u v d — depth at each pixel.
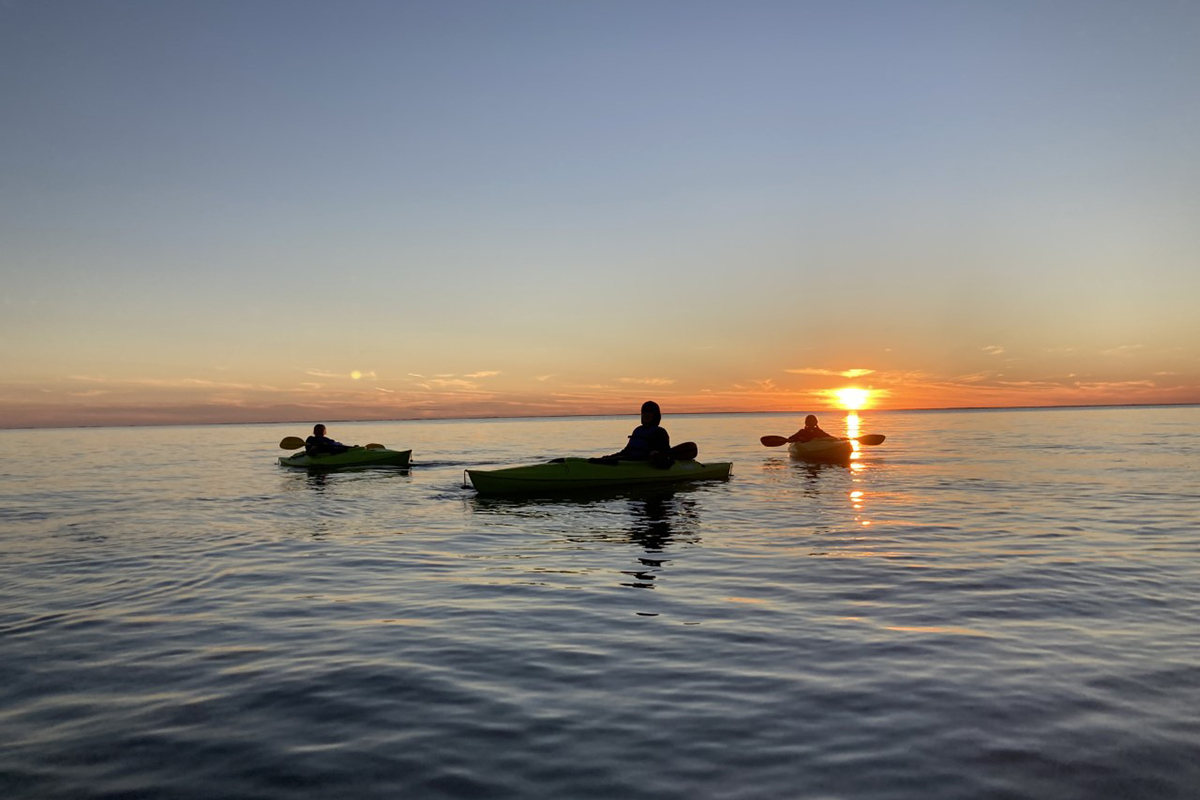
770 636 4.43
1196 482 13.28
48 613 5.20
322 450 19.45
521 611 5.15
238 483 15.36
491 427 72.50
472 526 9.27
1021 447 25.16
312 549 7.73
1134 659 3.91
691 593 5.60
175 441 47.41
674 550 7.45
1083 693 3.44
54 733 3.18
